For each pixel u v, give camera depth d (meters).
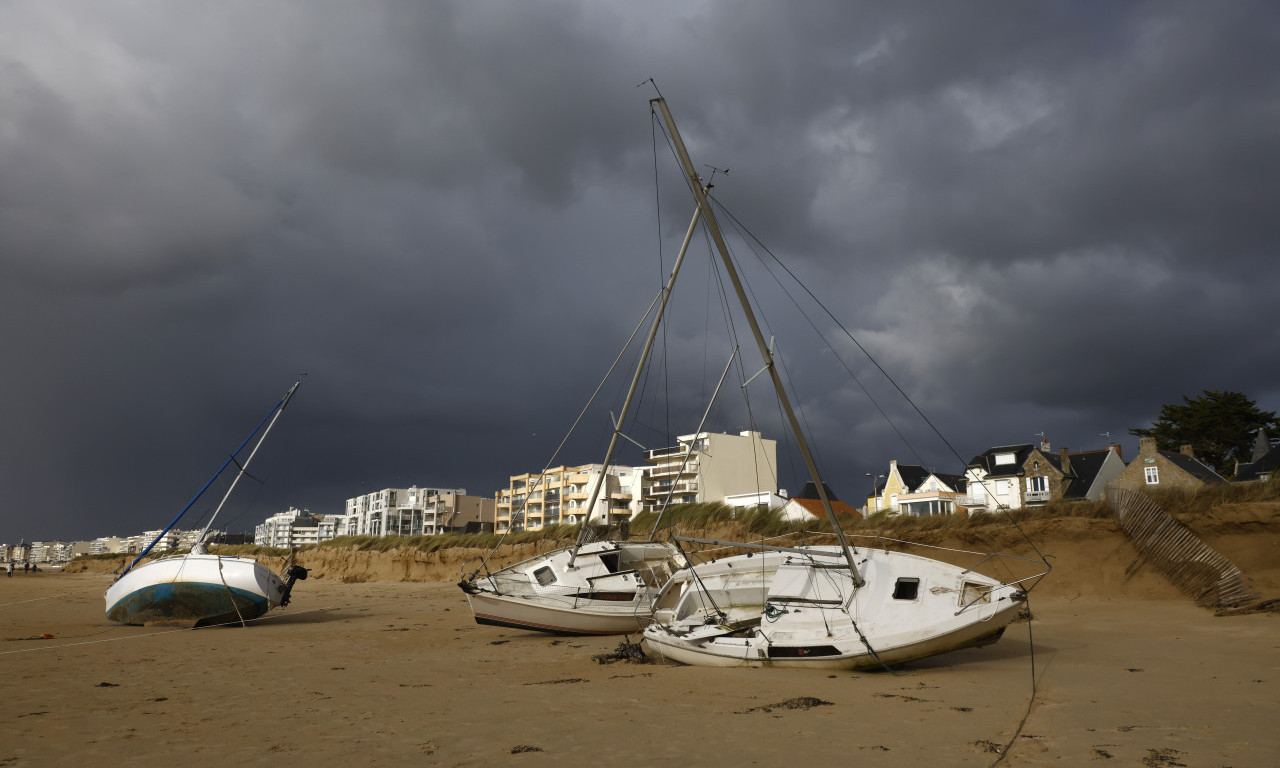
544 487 120.19
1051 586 20.73
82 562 87.50
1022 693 9.58
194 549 23.91
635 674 12.07
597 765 6.61
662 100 12.68
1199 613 16.64
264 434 26.95
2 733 8.23
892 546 24.83
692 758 6.80
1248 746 6.77
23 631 20.84
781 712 8.78
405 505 155.62
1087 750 6.75
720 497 86.38
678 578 16.78
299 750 7.34
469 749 7.28
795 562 13.45
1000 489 66.88
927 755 6.73
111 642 18.05
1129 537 20.62
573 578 18.98
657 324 20.61
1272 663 11.20
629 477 116.25
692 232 20.36
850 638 11.64
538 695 10.31
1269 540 18.23
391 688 11.19
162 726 8.55
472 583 18.86
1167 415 66.38
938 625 11.29
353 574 46.59
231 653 15.82
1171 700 8.84
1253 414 62.59
